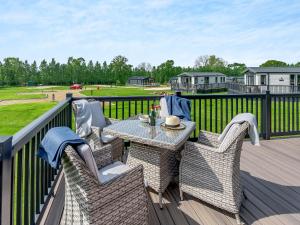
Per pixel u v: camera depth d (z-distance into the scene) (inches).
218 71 2335.1
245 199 106.0
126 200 72.4
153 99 193.0
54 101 1051.9
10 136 55.5
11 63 2610.7
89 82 2719.0
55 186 117.5
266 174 132.4
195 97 193.0
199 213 95.4
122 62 2719.0
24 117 609.9
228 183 90.9
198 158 99.0
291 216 93.2
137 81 2431.1
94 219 63.2
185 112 162.7
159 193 100.1
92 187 62.6
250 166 144.0
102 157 94.8
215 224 88.3
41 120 88.1
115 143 140.4
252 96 201.9
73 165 61.4
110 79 2719.0
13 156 56.7
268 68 1169.4
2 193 52.2
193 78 1599.4
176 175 118.3
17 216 68.4
